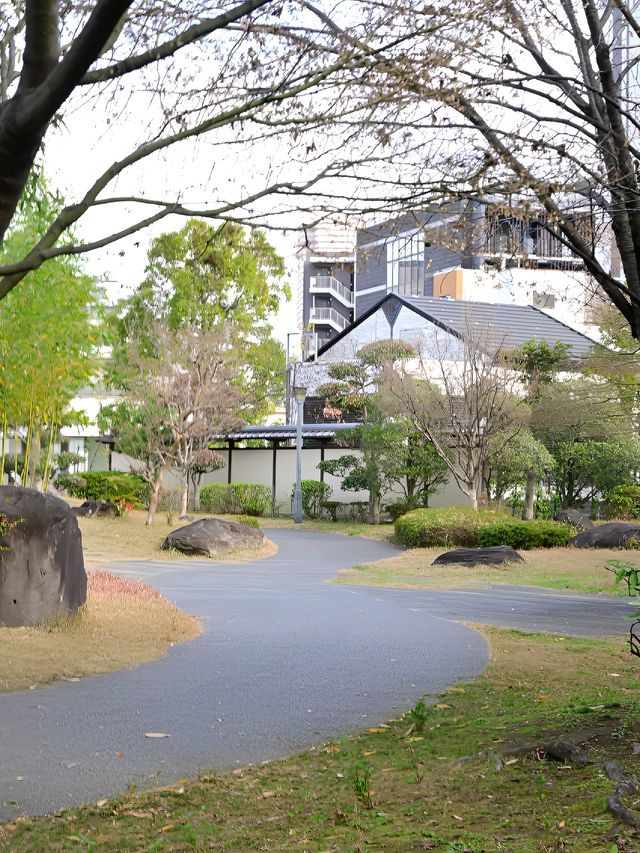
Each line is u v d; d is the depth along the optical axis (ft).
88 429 125.90
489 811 13.10
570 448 91.91
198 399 84.07
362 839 12.59
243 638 32.99
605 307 69.10
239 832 13.69
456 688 24.68
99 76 14.82
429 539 75.05
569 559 65.00
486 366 85.35
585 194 18.74
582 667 27.71
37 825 14.42
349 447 106.22
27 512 31.09
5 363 41.96
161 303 116.57
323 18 15.65
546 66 19.60
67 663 27.02
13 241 39.11
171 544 70.85
